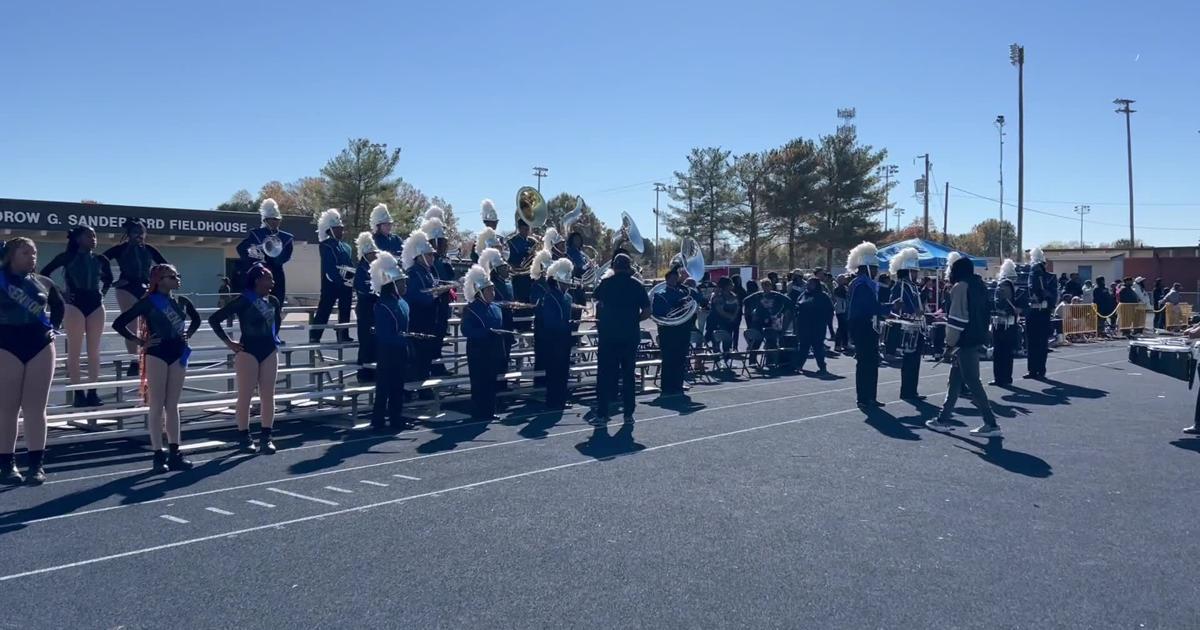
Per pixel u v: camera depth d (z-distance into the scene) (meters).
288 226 37.72
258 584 5.74
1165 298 33.06
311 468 9.12
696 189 56.19
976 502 7.81
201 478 8.68
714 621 5.16
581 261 15.06
